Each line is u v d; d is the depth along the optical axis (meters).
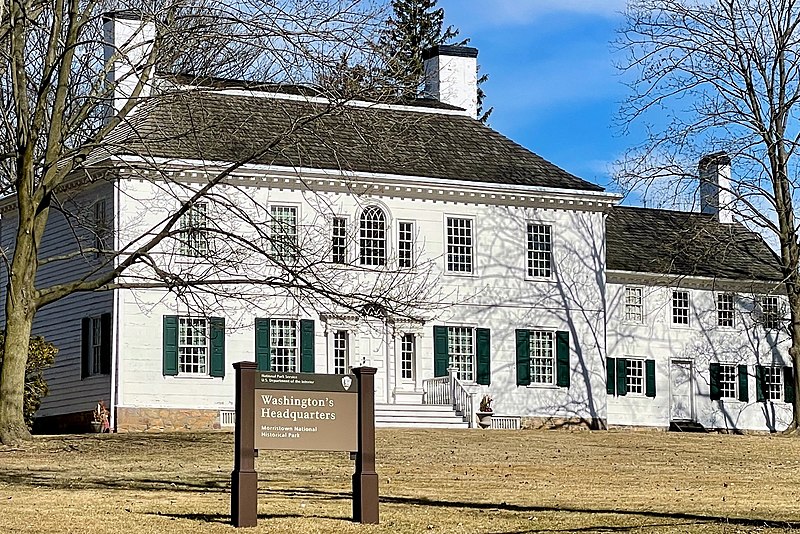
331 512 21.92
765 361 59.66
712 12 48.69
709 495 26.27
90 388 44.66
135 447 35.41
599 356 50.94
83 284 34.06
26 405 42.09
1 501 23.02
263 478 28.28
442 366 47.94
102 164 37.75
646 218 61.19
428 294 47.91
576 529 20.67
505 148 51.94
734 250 60.69
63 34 35.56
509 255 49.69
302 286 27.16
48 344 42.66
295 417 19.23
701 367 58.31
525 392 49.47
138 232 43.56
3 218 51.72
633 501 24.77
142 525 20.12
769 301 60.25
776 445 41.09
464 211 49.03
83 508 22.05
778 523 21.56
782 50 48.09
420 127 50.50
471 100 53.78
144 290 43.72
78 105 37.09
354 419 19.62
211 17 28.92
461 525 20.80
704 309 58.88
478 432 42.22
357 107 27.86
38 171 39.34
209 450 35.03
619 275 56.66
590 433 43.41
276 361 45.41
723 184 62.16
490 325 49.09
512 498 24.94
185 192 44.19
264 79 28.69
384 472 30.19
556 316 50.28
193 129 32.66
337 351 46.41
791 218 49.53
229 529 19.72
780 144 48.88
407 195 47.94
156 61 32.22
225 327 44.59
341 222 46.47
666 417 57.12
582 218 51.09
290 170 45.16
